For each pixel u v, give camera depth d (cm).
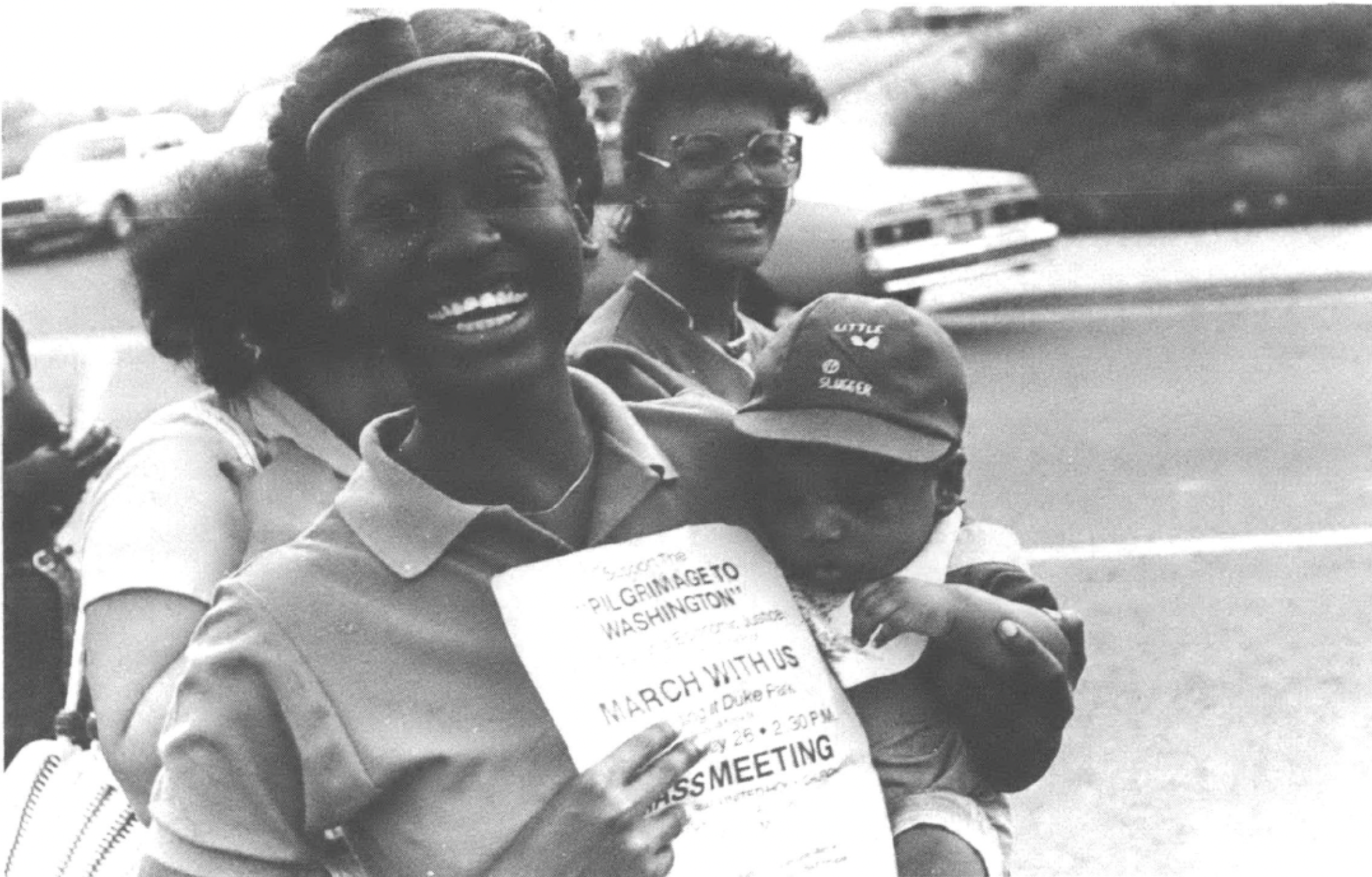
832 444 152
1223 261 519
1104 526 451
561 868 131
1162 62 500
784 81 278
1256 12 515
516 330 138
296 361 193
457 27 141
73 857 182
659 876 131
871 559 156
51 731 276
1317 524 455
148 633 183
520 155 138
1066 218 502
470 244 135
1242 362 499
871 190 404
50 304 492
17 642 279
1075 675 164
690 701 140
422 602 139
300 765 138
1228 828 354
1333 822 347
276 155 145
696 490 154
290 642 137
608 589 142
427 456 145
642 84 275
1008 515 464
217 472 194
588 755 135
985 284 489
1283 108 530
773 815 140
